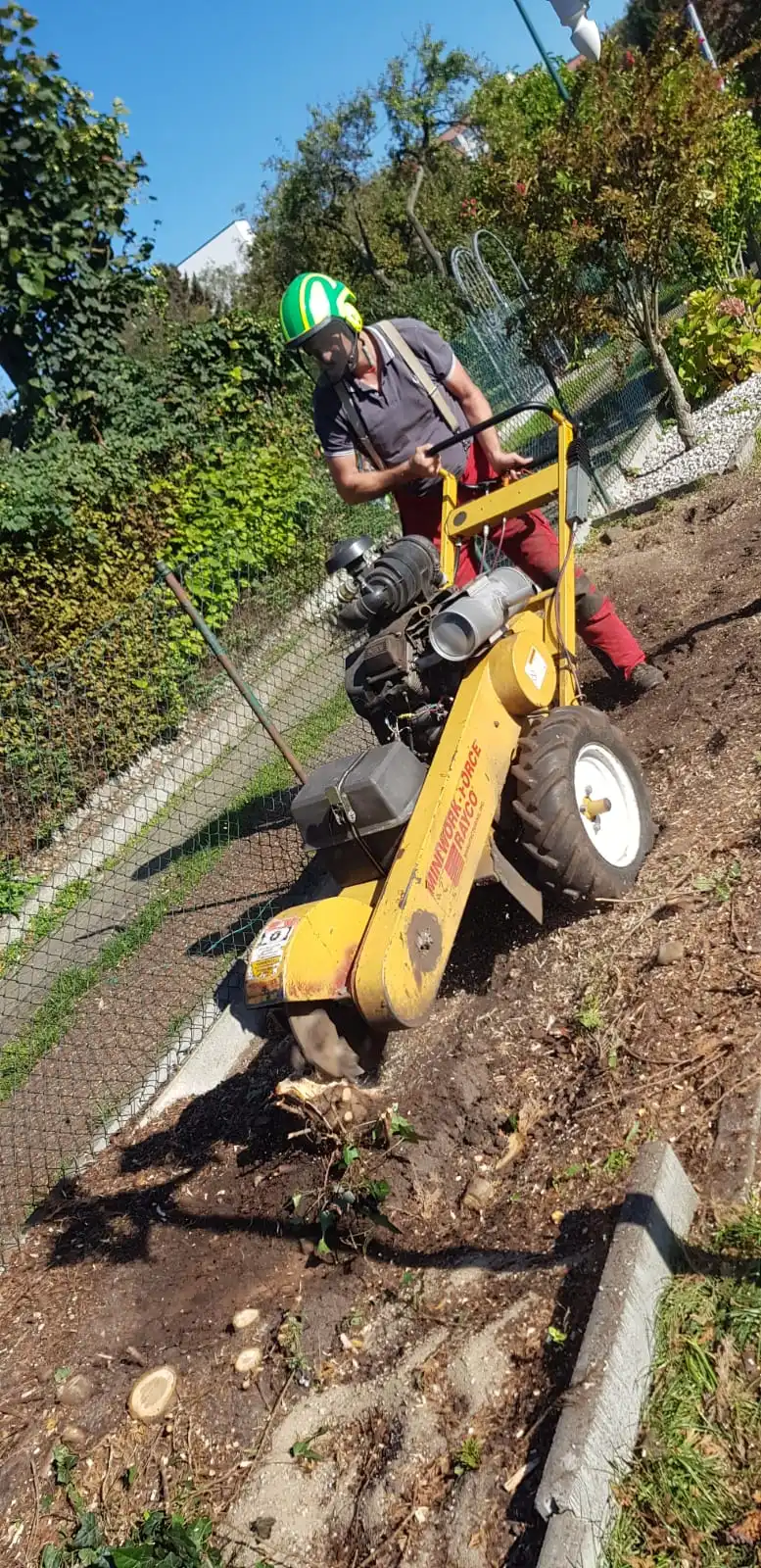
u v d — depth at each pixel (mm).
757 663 5531
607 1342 2504
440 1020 4207
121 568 9188
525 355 10969
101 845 7402
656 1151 2906
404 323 4992
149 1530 2992
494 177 9938
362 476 4926
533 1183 3328
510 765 4066
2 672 7660
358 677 4164
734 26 30938
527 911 3938
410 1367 3016
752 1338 2547
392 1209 3559
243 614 8359
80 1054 5746
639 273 9984
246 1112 4691
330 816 3691
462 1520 2564
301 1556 2758
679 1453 2402
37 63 10430
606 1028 3672
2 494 8852
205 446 10672
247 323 11578
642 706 5738
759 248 15992
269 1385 3295
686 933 3859
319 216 34156
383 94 32781
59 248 10844
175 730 7797
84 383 11062
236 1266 3795
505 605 4129
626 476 10703
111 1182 4664
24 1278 4285
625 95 9367
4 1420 3631
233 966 5707
